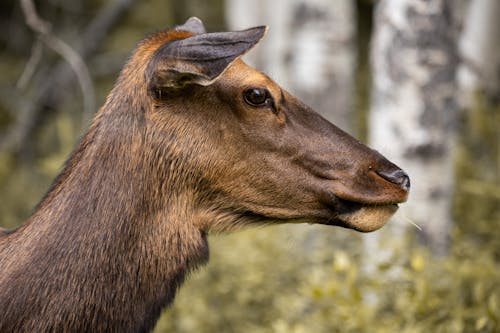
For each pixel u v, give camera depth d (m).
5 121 34.47
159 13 38.66
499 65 26.20
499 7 25.98
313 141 10.91
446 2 16.81
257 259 17.56
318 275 14.62
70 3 35.53
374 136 17.70
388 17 17.14
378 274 14.70
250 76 10.61
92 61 33.81
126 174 10.37
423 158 16.97
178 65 9.98
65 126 24.52
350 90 22.17
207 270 18.11
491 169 22.41
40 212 10.48
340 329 14.16
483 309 13.63
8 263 10.22
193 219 10.69
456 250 15.68
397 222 16.34
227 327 17.20
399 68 16.98
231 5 26.75
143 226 10.38
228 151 10.66
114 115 10.52
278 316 16.62
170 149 10.47
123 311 10.23
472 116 23.94
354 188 10.90
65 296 10.05
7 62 36.62
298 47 22.08
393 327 13.66
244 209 10.91
